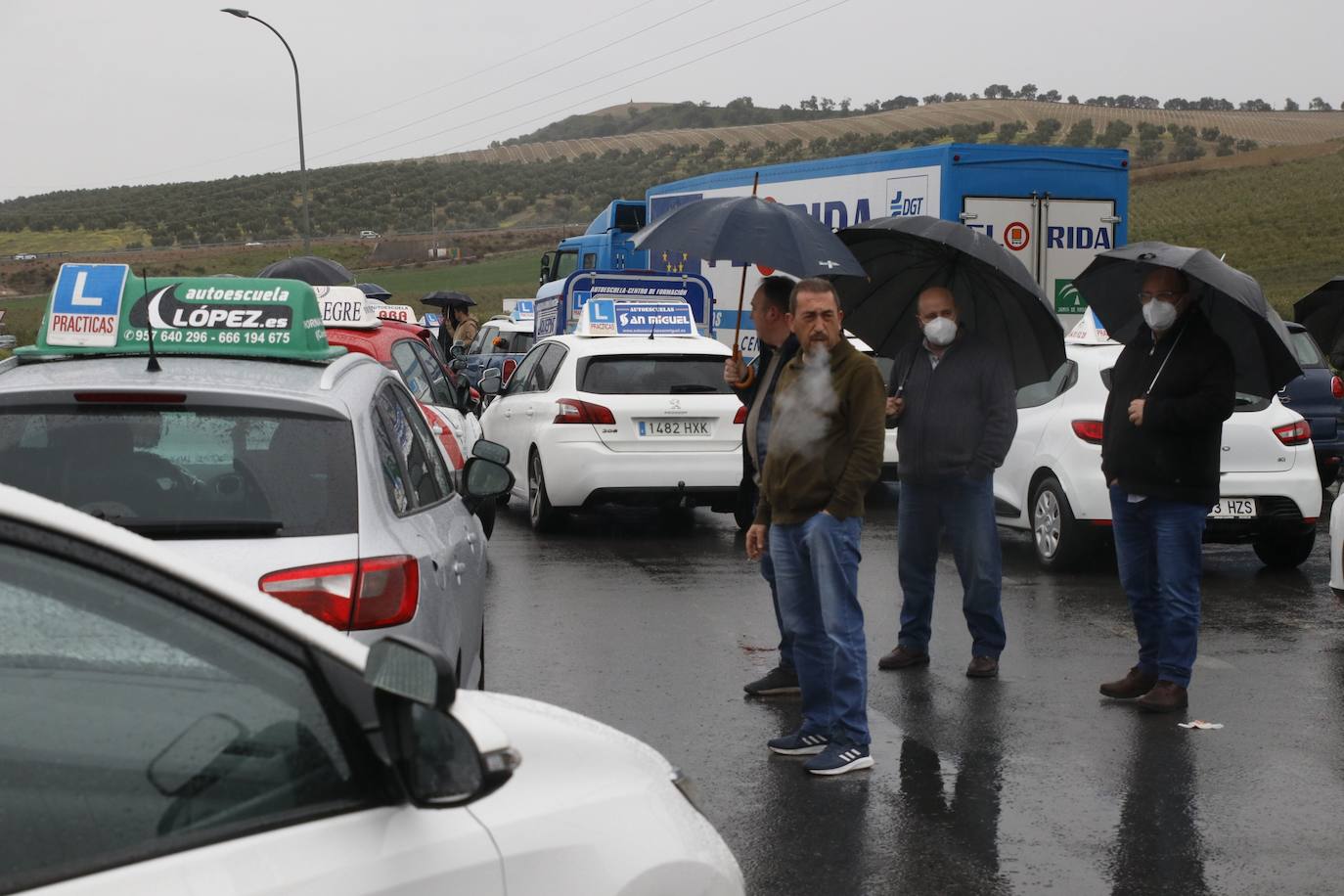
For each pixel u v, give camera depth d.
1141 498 6.96
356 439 4.58
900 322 7.99
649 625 8.97
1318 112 182.25
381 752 2.33
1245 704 7.16
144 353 5.12
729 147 193.38
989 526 7.50
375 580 4.25
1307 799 5.75
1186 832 5.38
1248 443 10.44
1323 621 9.16
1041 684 7.52
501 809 2.51
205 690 2.27
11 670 2.19
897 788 5.85
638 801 2.74
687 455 12.52
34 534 2.21
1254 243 83.56
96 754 2.20
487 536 11.77
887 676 7.68
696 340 13.20
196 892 2.09
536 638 8.59
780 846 5.20
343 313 10.70
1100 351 10.77
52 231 155.75
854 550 6.01
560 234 137.50
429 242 134.00
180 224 157.88
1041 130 176.50
